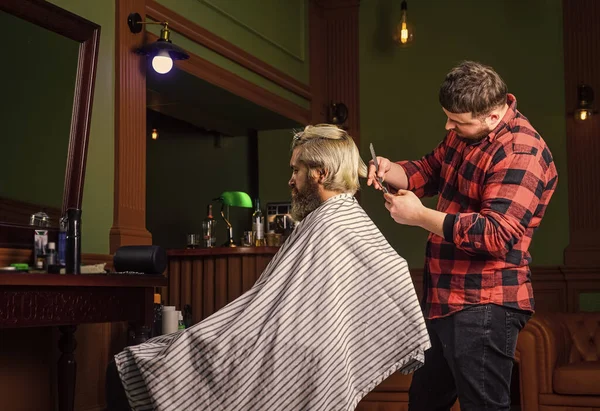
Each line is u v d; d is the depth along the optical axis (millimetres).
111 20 4363
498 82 2326
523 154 2309
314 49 7398
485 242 2234
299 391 1745
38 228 3471
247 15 6125
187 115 6645
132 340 3162
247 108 6496
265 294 1818
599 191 6695
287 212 7277
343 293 1840
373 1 7496
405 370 1915
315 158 2033
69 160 3721
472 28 7180
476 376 2338
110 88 4309
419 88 7289
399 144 7301
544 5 6996
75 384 3541
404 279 1886
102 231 4172
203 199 7992
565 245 6730
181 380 1757
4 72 3336
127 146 4387
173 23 5023
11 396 3398
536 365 3957
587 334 4652
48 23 3598
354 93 7477
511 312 2350
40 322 2617
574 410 3879
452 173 2527
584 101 6695
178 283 5441
